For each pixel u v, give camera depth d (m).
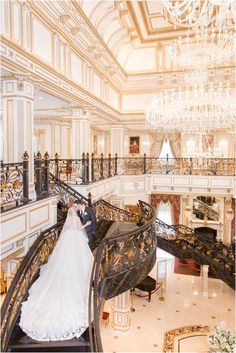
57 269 5.09
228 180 12.33
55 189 7.76
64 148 15.09
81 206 6.22
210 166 13.18
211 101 10.82
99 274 4.90
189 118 11.79
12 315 4.41
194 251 11.67
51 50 6.75
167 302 11.01
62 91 7.39
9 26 4.92
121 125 15.36
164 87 14.73
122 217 10.84
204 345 8.33
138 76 14.99
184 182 12.96
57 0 6.40
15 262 5.71
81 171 8.78
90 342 3.90
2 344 4.04
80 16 7.75
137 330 9.16
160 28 12.28
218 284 12.70
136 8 10.24
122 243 5.65
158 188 13.42
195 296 11.50
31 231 5.32
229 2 5.90
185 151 16.45
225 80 13.63
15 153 5.37
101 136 21.45
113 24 10.42
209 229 16.06
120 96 15.32
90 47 9.15
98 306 4.43
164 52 13.98
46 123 14.27
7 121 5.42
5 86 5.38
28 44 5.61
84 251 5.36
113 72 12.47
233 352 7.25
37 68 5.91
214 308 10.51
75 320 4.33
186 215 16.33
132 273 5.68
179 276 13.58
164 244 12.29
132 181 12.95
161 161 14.95
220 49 9.64
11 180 4.95
